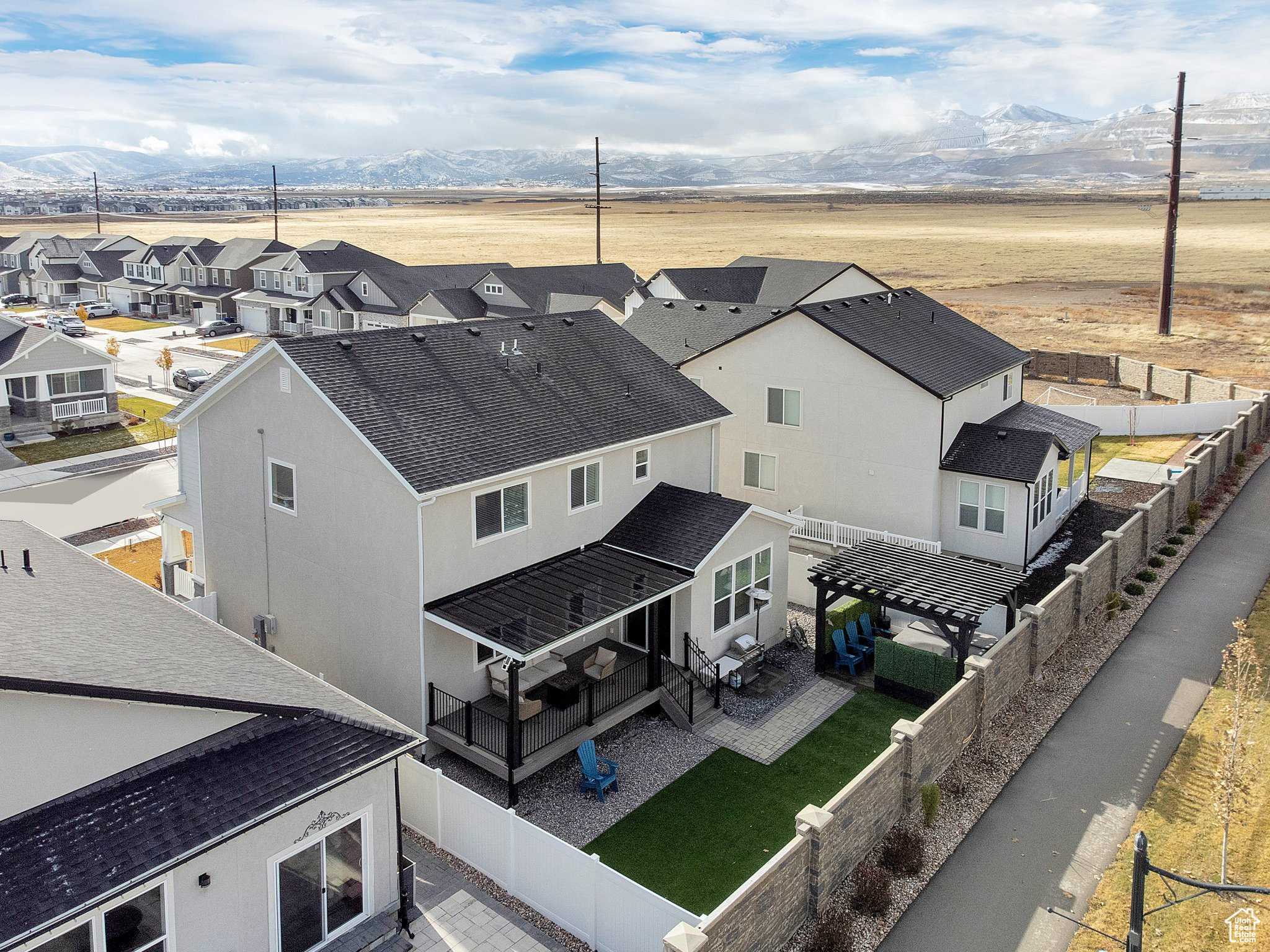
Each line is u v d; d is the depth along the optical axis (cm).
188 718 1236
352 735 1361
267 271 8106
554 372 2422
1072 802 1662
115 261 9812
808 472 3136
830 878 1384
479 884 1488
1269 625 2319
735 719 2045
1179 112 5956
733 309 3706
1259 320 6812
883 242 14900
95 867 1041
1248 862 1470
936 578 2205
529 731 1834
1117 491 3488
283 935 1258
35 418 4534
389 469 1823
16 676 1038
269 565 2228
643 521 2295
